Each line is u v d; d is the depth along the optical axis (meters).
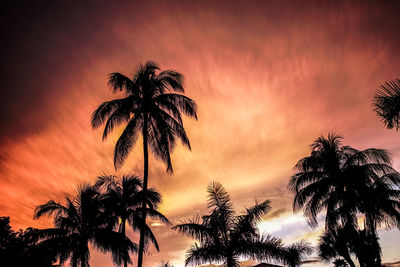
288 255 16.55
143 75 18.39
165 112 18.02
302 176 19.84
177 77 18.81
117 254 21.83
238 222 16.81
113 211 23.08
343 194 18.16
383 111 6.04
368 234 17.53
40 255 15.77
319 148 20.11
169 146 17.75
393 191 17.88
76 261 20.88
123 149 17.19
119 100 17.42
